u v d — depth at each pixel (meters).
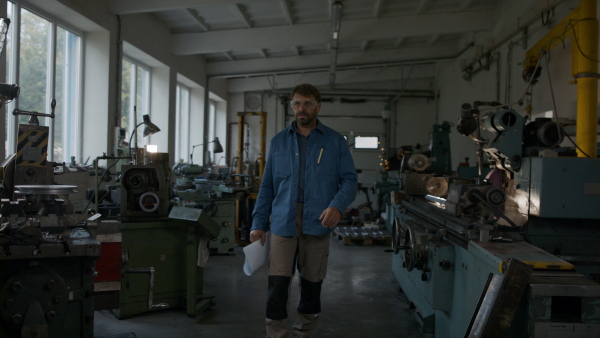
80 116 5.09
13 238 1.52
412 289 3.27
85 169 4.65
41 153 2.25
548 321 1.49
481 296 1.69
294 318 3.18
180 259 3.20
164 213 3.11
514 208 2.37
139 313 3.07
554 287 1.48
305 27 6.92
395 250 3.16
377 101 10.39
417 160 4.28
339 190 1.93
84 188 4.70
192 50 7.07
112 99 5.24
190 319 3.04
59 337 1.61
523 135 2.55
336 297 3.65
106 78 5.12
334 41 6.73
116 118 5.32
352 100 10.35
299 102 1.95
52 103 2.31
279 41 6.96
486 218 2.23
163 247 3.12
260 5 6.20
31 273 1.52
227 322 2.99
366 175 10.28
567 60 4.52
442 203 3.14
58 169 3.07
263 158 7.52
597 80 3.58
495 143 2.34
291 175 1.97
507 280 1.52
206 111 8.85
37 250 1.51
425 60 8.64
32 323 1.49
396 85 10.31
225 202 5.23
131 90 6.41
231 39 7.03
